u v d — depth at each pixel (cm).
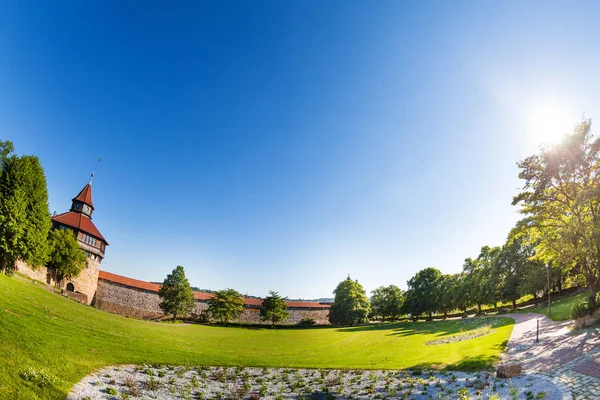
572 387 1198
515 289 5028
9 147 3509
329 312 8394
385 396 1498
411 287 7288
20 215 3397
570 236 2466
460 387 1477
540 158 2555
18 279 3375
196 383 1670
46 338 1767
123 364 1827
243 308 7988
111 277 6925
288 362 2575
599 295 2378
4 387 1061
